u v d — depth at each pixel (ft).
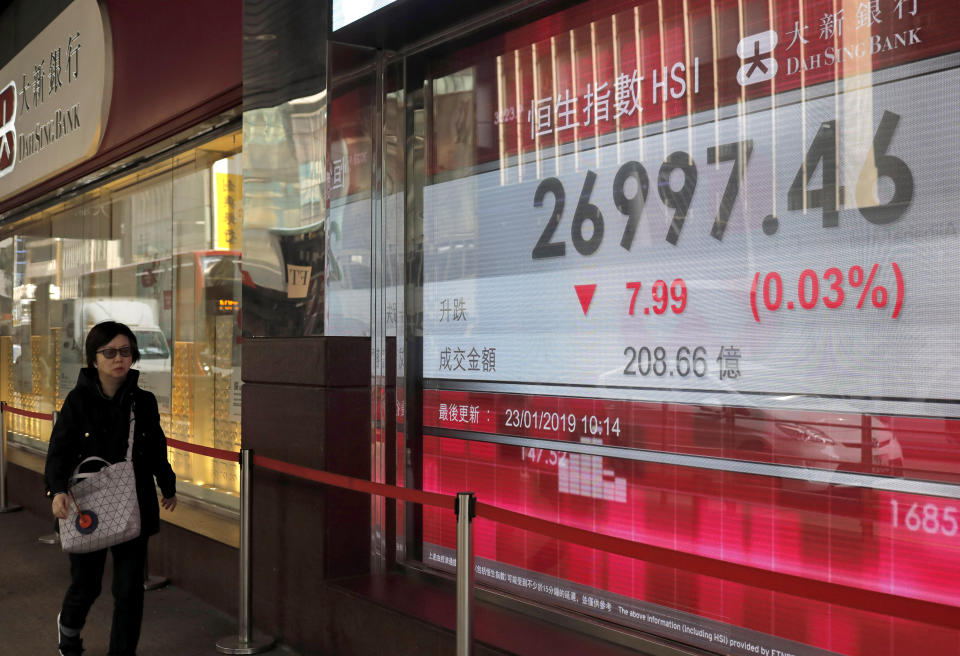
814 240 10.14
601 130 12.57
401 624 12.50
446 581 14.08
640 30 12.09
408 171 15.47
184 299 21.31
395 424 15.17
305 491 14.62
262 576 15.64
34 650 14.94
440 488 14.99
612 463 12.32
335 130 14.70
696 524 11.28
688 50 11.50
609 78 12.49
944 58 9.05
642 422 11.95
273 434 15.44
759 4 10.71
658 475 11.75
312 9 15.03
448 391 14.88
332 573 14.25
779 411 10.43
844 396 9.84
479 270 14.33
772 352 10.52
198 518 19.16
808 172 10.21
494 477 14.03
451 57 14.92
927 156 9.18
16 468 29.09
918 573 9.18
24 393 32.17
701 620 11.25
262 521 15.65
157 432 13.34
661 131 11.80
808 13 10.23
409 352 15.35
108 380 12.91
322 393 14.33
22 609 17.30
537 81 13.51
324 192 14.53
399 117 15.43
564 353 13.01
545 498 13.26
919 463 9.20
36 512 27.43
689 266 11.41
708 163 11.23
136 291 23.88
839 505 9.85
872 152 9.63
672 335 11.60
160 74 20.21
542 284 13.37
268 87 16.07
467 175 14.61
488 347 14.16
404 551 15.07
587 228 12.73
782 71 10.48
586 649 11.60
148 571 19.42
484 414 14.21
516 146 13.80
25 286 32.40
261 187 16.16
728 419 10.95
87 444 12.62
